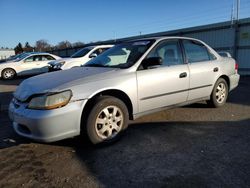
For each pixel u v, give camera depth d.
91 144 3.81
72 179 3.01
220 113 5.45
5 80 14.96
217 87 5.61
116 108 3.94
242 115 5.28
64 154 3.70
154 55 4.47
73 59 11.22
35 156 3.66
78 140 4.18
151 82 4.27
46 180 3.01
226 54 6.32
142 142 4.02
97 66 4.59
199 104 6.20
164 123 4.91
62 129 3.47
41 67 16.36
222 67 5.63
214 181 2.85
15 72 15.69
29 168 3.30
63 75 4.08
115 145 3.94
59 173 3.16
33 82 3.91
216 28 14.79
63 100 3.46
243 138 4.04
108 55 4.87
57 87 3.54
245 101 6.57
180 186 2.78
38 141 3.48
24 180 3.02
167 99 4.56
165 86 4.47
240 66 13.80
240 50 13.71
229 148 3.69
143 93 4.21
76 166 3.32
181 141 4.01
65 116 3.45
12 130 4.80
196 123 4.85
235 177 2.92
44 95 3.44
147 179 2.95
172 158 3.44
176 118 5.18
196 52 5.25
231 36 14.07
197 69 5.03
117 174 3.09
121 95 4.12
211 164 3.23
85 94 3.63
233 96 7.28
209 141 3.96
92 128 3.72
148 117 5.32
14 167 3.34
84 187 2.84
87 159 3.51
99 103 3.74
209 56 5.50
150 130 4.54
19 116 3.54
